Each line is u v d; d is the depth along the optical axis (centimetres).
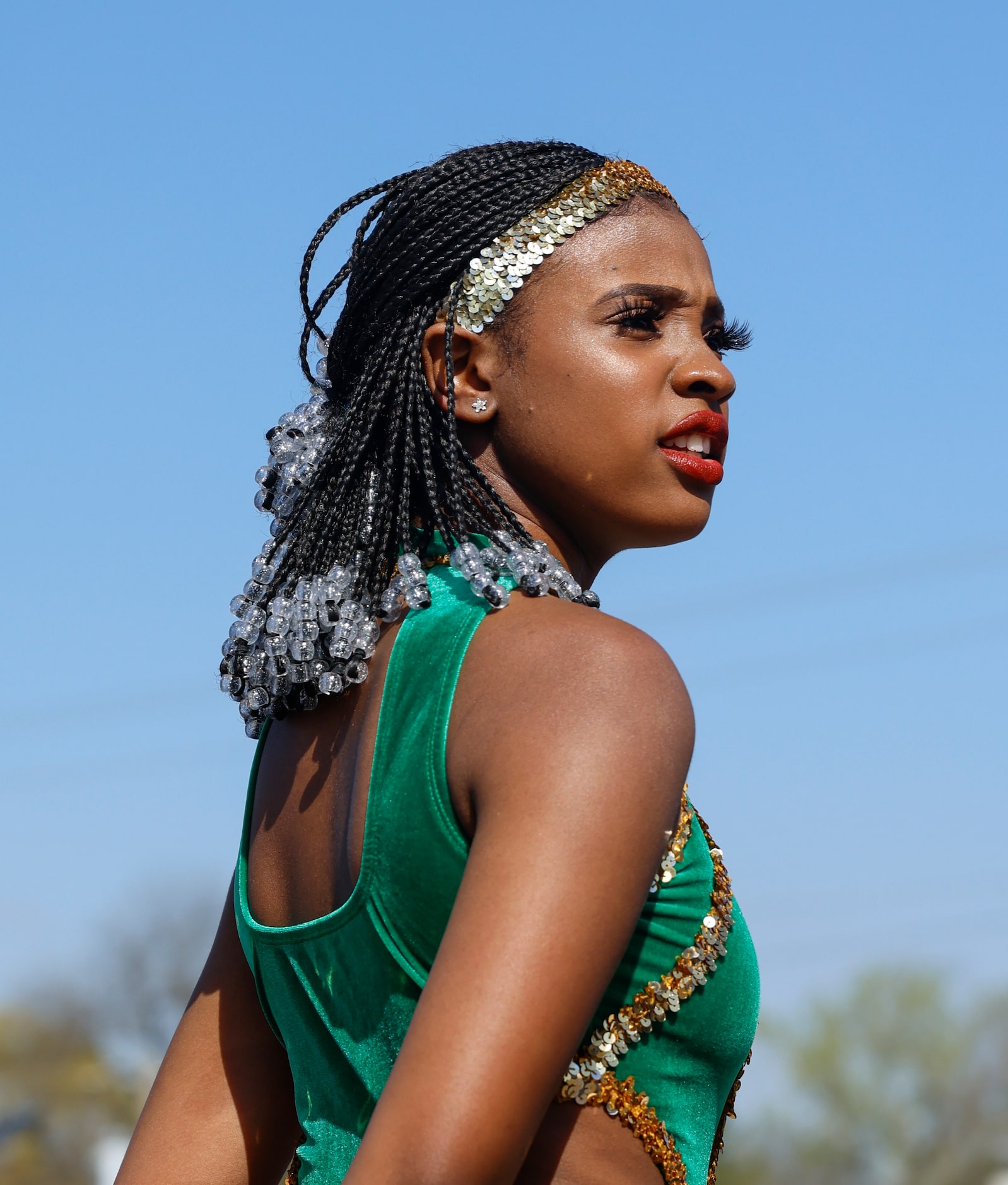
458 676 321
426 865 313
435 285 387
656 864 296
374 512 374
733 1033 350
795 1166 5022
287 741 375
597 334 379
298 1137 417
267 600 386
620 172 394
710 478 382
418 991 319
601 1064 330
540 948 277
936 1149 4931
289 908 365
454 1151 265
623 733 295
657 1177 333
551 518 391
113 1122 4378
